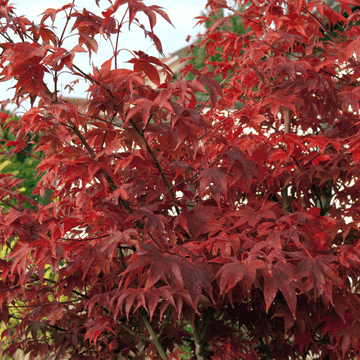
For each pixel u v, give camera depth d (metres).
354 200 2.23
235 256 1.26
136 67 1.29
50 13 1.34
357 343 1.51
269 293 1.10
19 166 5.02
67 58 1.16
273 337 2.05
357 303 1.56
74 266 1.47
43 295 1.86
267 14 1.85
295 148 1.74
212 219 1.45
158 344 1.68
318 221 1.53
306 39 2.08
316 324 1.71
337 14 1.94
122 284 1.63
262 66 1.82
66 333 1.93
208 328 1.92
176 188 1.61
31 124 1.29
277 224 1.43
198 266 1.22
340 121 2.10
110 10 1.15
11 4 1.43
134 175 1.58
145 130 1.32
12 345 1.97
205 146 1.81
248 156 1.54
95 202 1.43
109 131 1.41
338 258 1.37
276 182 2.13
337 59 1.73
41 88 1.29
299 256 1.19
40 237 1.33
